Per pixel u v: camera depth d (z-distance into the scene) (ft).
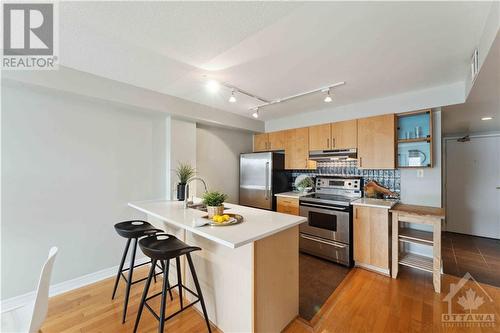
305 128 12.06
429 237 8.05
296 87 8.43
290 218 6.25
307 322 5.87
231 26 4.79
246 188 13.44
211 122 11.16
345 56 6.10
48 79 6.47
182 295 6.88
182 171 9.72
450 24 4.71
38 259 6.90
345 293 7.16
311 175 12.98
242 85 8.22
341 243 9.26
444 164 14.43
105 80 7.56
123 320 5.86
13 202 6.51
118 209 8.61
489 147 13.08
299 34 5.09
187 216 6.42
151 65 6.65
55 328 5.65
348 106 10.68
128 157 8.89
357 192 10.98
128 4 4.09
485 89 6.45
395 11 4.32
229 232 4.89
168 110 9.29
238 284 5.14
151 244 5.30
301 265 9.28
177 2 4.03
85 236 7.80
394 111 9.34
